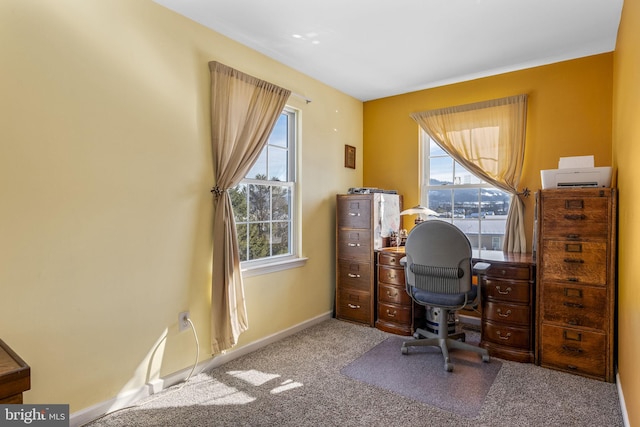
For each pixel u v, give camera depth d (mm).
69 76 1804
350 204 3533
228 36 2605
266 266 2934
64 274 1799
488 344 2773
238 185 2811
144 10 2121
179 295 2328
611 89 2857
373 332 3268
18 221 1648
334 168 3764
